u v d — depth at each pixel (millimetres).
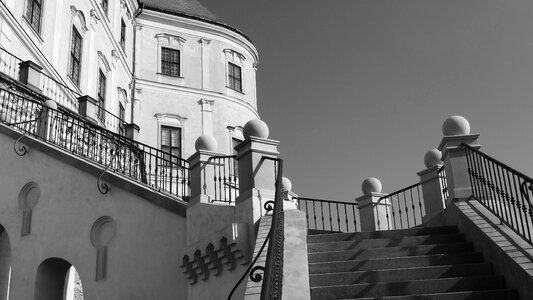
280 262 6039
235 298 9258
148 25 34594
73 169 13125
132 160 15352
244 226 9523
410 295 7660
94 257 12234
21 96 14305
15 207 13438
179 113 33656
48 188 13234
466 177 10797
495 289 8016
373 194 14172
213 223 10422
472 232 9414
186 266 10664
